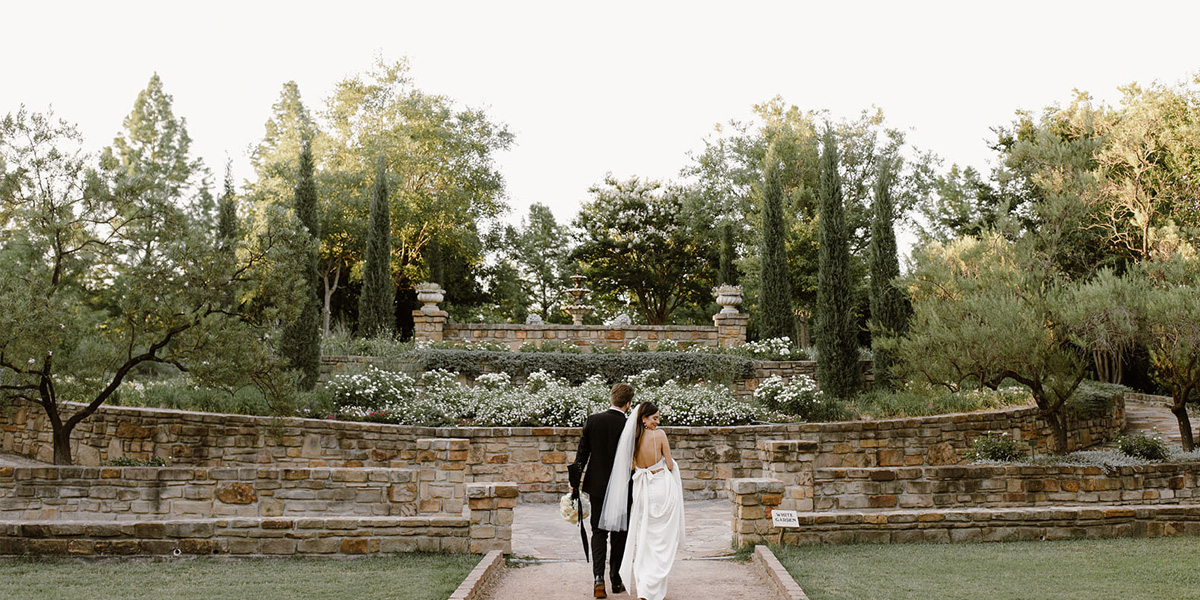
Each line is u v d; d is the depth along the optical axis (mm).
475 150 39656
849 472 11539
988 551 8281
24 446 15625
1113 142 19844
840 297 20922
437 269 37219
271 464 14383
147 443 14430
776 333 27047
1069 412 17391
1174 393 13984
